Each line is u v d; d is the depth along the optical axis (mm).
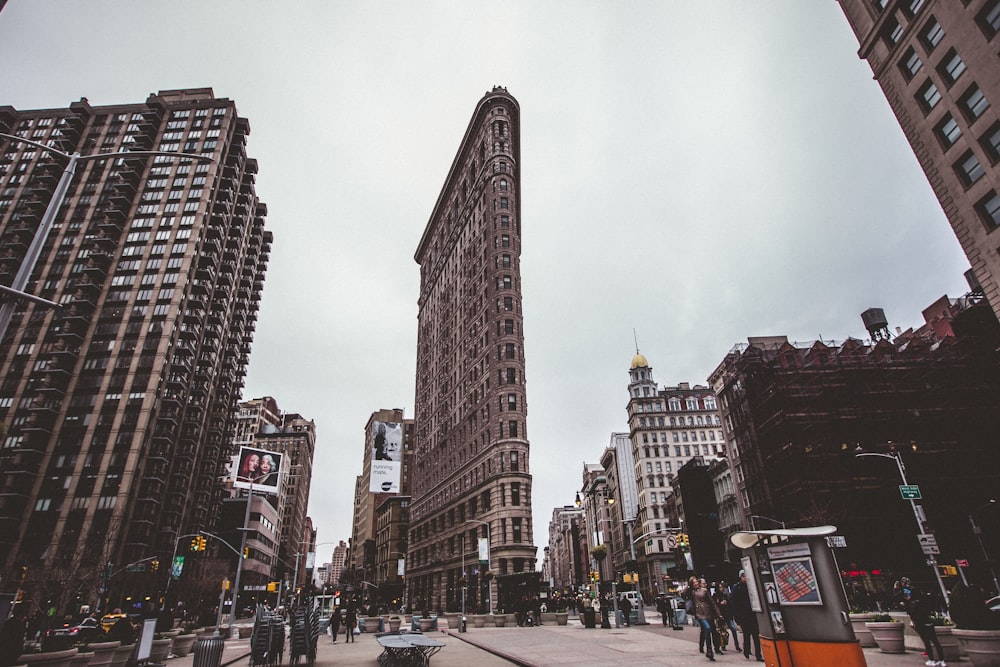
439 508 81500
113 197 92062
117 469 72000
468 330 81000
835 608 9523
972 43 33594
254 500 111875
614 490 129500
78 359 79438
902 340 68812
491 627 35438
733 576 37344
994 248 33156
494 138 85312
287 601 95000
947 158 35906
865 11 41531
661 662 15461
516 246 77188
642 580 104250
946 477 53562
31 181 96688
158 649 18031
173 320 82875
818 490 53719
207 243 94062
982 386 57906
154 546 73688
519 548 57531
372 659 19641
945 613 25969
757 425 64562
